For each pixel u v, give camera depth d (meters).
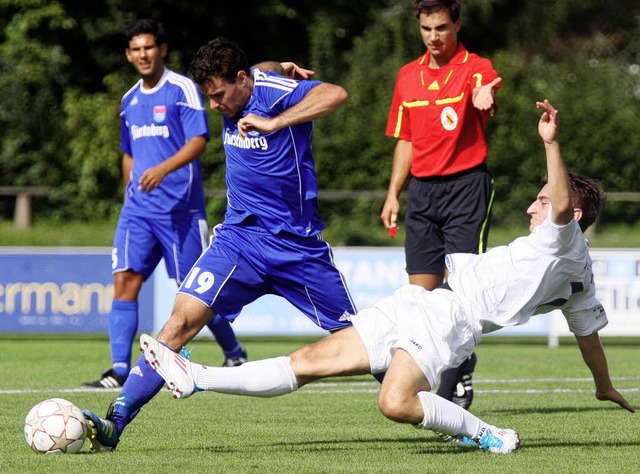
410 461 18.62
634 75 95.81
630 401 29.20
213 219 82.69
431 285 26.89
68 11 99.62
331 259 21.66
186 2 102.25
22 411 25.91
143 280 32.31
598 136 87.38
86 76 100.81
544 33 109.56
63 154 93.38
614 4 116.31
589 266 19.80
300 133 21.19
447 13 25.84
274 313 49.25
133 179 32.19
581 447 20.52
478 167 26.16
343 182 84.62
